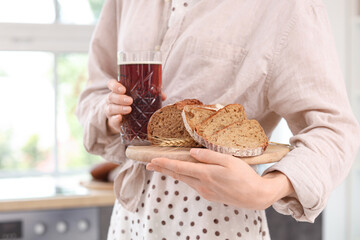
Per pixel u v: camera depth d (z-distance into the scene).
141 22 1.01
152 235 0.92
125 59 0.86
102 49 1.14
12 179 2.47
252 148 0.73
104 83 1.09
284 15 0.84
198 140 0.77
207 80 0.90
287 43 0.83
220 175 0.66
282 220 2.21
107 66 1.15
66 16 2.64
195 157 0.68
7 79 2.53
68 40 2.61
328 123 0.78
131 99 0.86
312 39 0.82
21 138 2.56
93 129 1.02
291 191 0.74
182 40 0.92
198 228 0.88
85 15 2.67
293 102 0.83
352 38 2.55
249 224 0.89
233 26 0.89
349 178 2.57
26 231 1.93
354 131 0.80
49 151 2.60
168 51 0.94
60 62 2.62
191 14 0.93
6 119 2.53
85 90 1.12
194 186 0.69
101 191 2.08
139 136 0.88
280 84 0.84
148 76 0.86
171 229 0.90
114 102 0.87
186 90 0.91
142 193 0.95
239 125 0.78
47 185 2.25
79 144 2.65
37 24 2.55
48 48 2.58
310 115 0.81
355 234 2.64
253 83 0.86
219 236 0.87
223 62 0.89
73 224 1.99
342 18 2.59
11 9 2.54
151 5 1.01
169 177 0.90
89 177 2.50
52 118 2.61
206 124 0.79
